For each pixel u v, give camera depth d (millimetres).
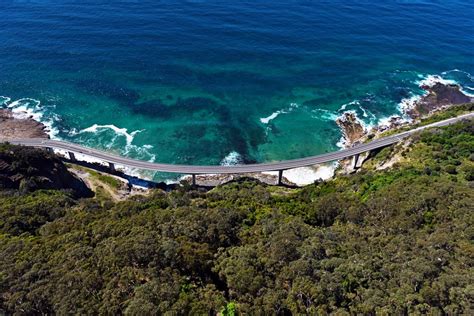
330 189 119500
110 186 133375
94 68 185375
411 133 144875
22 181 119375
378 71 192250
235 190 122188
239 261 65375
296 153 147250
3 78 176875
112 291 59062
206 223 80375
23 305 58281
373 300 54250
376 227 82750
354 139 153250
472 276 56500
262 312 56000
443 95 177875
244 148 148875
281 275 61906
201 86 177625
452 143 128625
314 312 54438
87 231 80375
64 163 142125
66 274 62531
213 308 57875
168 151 146375
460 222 75938
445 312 51500
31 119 157125
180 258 66875
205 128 156750
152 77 181500
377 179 114625
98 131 153625
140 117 160750
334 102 172125
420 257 63188
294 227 79000
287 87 179375
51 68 184125
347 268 60969
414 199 88875
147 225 79375
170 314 53188
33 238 80438
